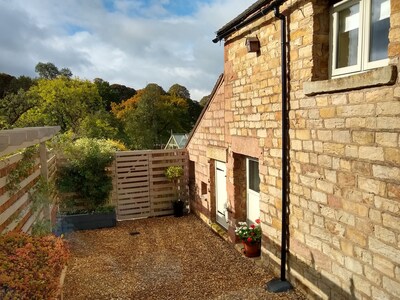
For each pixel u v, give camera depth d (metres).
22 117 15.37
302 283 4.00
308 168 3.74
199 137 8.07
